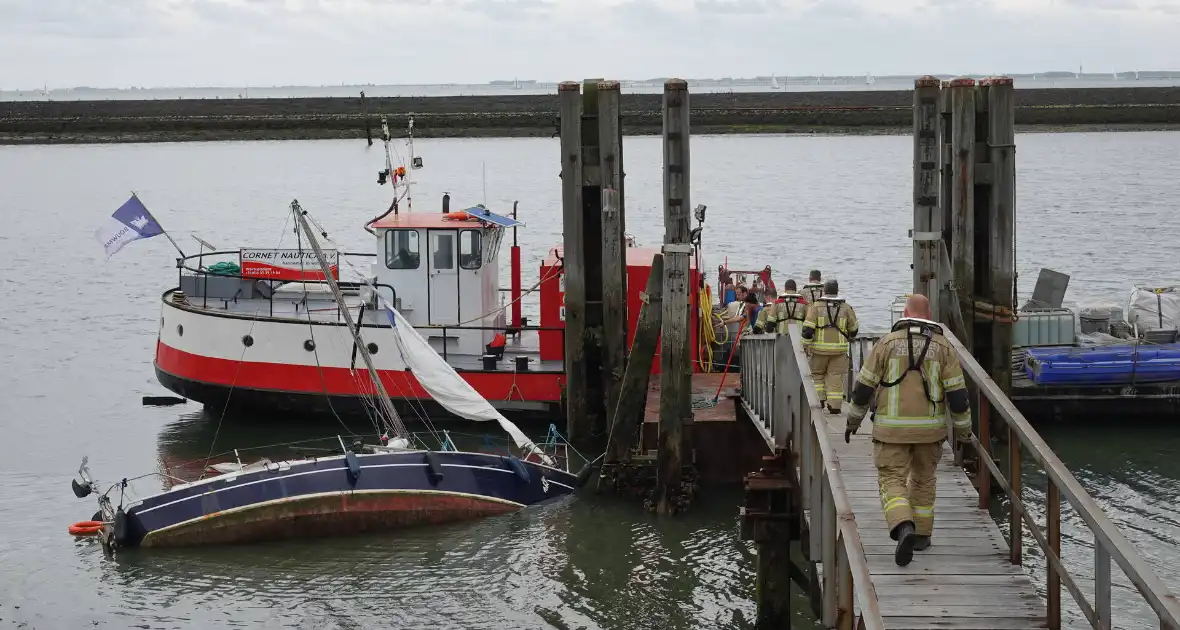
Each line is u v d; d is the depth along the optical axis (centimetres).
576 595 1571
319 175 9306
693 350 2308
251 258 2445
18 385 2711
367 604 1544
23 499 1939
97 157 11506
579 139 2025
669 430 1869
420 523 1808
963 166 1888
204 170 9919
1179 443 2155
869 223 5666
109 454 2178
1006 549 1015
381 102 16300
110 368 2883
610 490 1944
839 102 15962
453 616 1508
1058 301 2433
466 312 2339
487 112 14262
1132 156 9600
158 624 1485
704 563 1675
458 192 7675
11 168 10288
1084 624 1409
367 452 1933
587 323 2112
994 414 1930
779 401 1340
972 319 1919
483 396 2247
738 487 1950
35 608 1525
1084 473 2000
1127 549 742
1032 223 5494
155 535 1700
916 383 979
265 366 2289
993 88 1883
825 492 957
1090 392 2259
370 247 5159
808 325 1505
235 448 2175
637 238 5253
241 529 1725
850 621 875
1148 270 4106
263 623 1488
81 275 4381
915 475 999
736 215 6091
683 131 1842
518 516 1862
